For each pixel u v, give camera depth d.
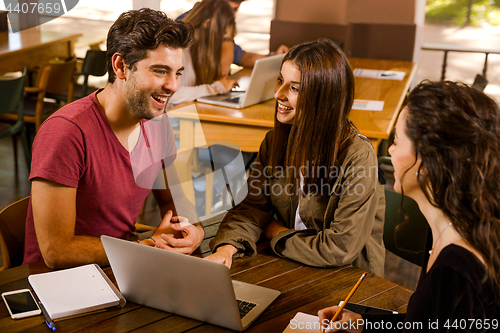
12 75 5.18
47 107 3.70
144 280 1.07
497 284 0.79
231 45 3.33
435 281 0.81
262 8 6.57
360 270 1.32
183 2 5.25
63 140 1.26
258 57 3.73
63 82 3.61
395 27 5.09
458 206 0.80
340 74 1.33
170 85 1.33
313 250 1.33
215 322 1.05
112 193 1.41
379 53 5.23
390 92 3.12
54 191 1.26
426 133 0.81
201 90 2.74
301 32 5.29
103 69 4.07
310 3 5.23
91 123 1.33
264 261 1.37
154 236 1.45
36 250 1.39
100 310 1.09
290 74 1.36
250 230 1.46
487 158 0.77
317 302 1.16
